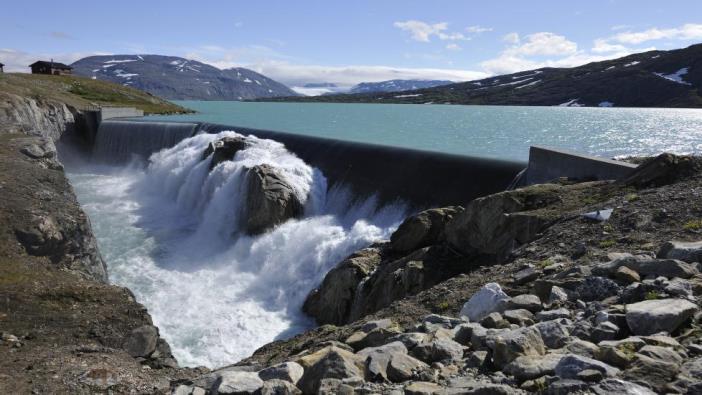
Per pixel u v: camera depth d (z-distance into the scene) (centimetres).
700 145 6075
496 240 1894
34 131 4938
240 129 5619
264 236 3306
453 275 1898
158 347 1662
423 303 1292
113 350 1550
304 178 3822
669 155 1817
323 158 4197
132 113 8412
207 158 4538
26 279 1944
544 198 1928
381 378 739
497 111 15750
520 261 1400
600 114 13450
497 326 897
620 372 616
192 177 4503
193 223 4072
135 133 6656
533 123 9675
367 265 2364
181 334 2319
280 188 3500
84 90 11738
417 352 820
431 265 1959
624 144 6150
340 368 740
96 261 2614
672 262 988
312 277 2919
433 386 671
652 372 598
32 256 2211
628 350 672
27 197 2689
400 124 9350
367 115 13025
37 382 1226
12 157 3553
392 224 3200
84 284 1978
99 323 1708
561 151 2506
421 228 2327
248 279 2997
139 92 13762
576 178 2323
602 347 681
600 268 1079
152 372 1445
